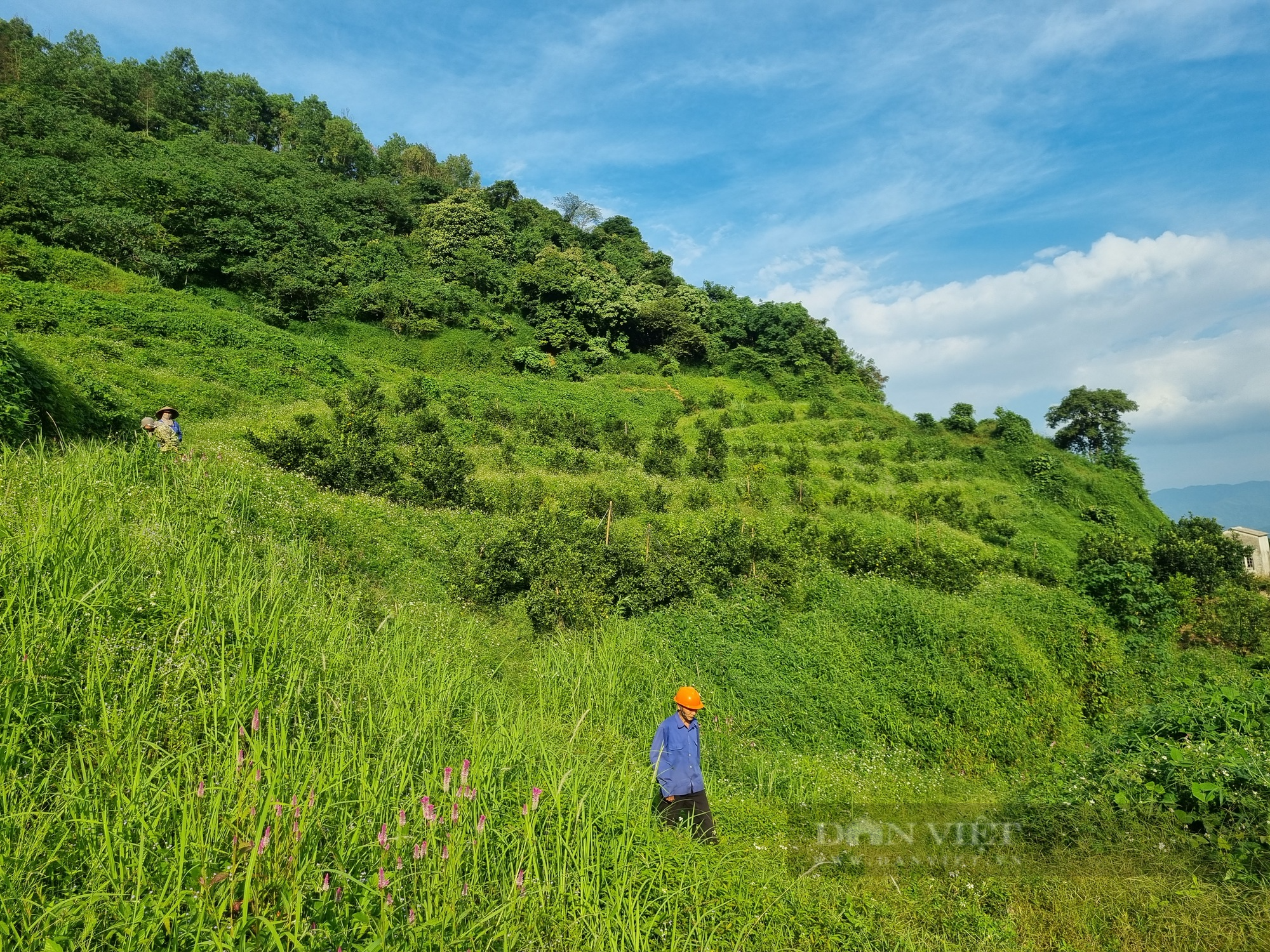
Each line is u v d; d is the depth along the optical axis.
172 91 80.31
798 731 9.44
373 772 4.56
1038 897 5.26
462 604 10.75
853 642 11.34
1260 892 4.97
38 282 32.09
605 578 12.14
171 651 4.94
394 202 72.69
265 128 88.06
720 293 84.81
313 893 3.23
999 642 11.02
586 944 3.73
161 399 22.66
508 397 45.53
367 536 11.48
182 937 2.84
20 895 2.85
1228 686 8.35
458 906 3.60
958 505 35.75
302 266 52.78
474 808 4.35
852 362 78.25
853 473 39.75
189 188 50.97
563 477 27.70
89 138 56.81
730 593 12.95
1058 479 47.94
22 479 6.65
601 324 67.06
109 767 3.71
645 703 9.01
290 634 6.01
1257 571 37.25
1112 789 6.75
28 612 4.62
